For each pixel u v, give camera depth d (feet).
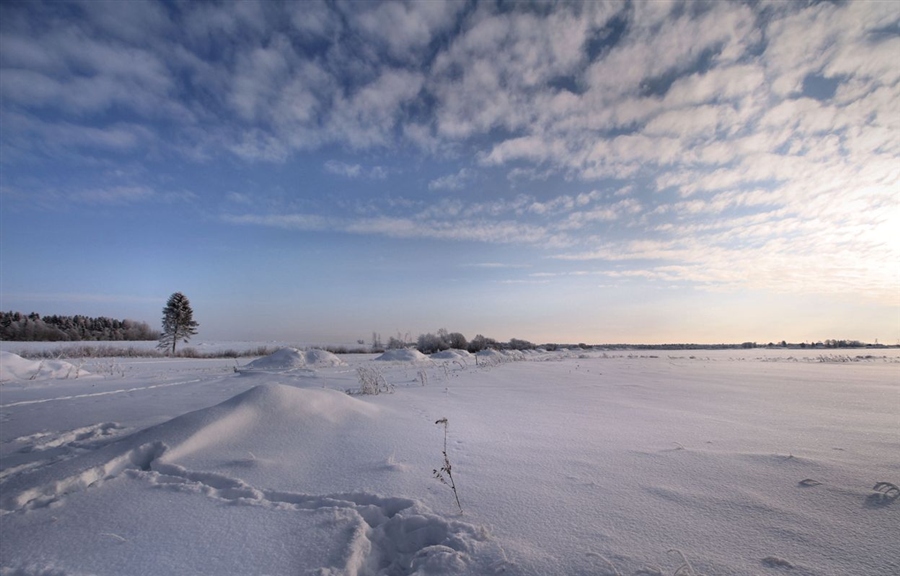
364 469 12.92
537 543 8.45
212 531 9.21
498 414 22.68
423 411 23.17
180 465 12.87
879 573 7.18
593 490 11.21
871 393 32.65
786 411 23.89
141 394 34.96
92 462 12.77
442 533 9.04
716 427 19.22
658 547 8.22
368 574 8.23
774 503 10.20
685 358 116.78
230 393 34.60
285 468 12.98
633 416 22.16
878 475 12.01
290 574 7.64
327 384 40.60
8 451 16.99
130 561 8.13
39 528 9.39
